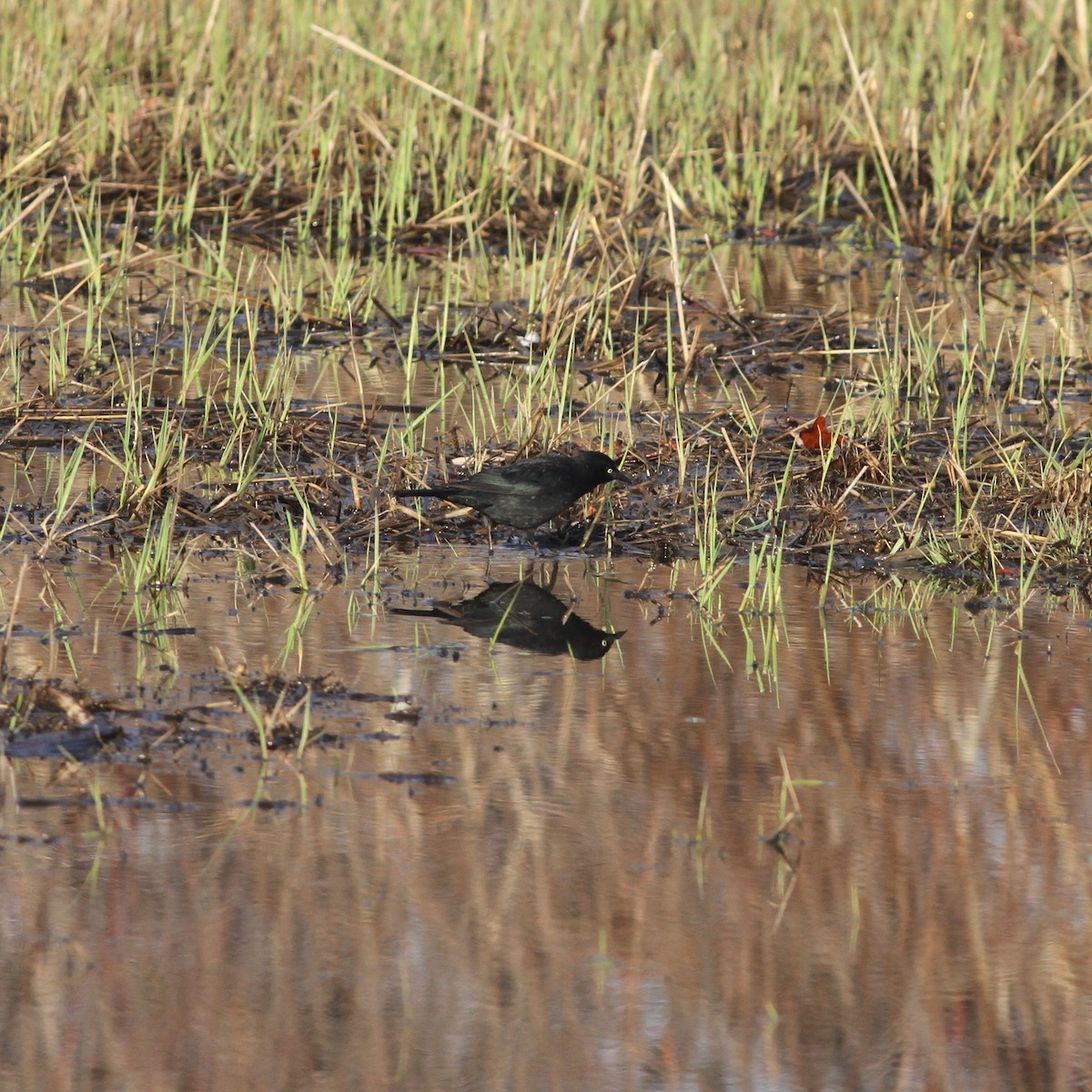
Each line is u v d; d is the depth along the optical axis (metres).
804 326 20.62
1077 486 14.25
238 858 7.40
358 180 25.45
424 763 8.58
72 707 8.90
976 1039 6.26
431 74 30.09
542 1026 6.25
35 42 29.59
